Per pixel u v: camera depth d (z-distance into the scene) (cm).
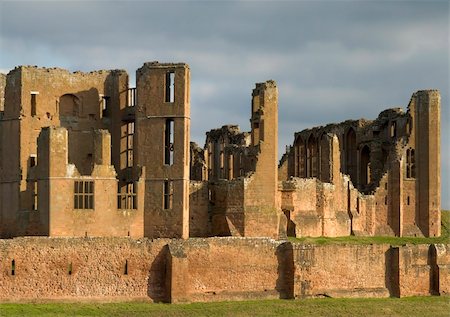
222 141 16325
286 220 13012
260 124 12781
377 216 14975
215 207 12781
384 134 15825
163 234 12212
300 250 11350
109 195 11900
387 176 15100
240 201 12581
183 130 12250
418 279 12038
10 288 10331
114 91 13112
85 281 10588
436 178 15388
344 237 13812
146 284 10800
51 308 10194
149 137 12350
